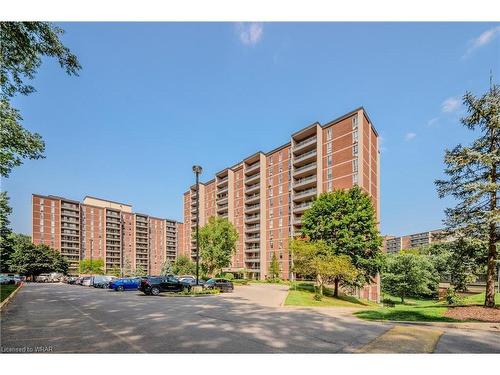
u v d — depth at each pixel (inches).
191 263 2997.0
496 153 607.5
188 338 330.6
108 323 416.8
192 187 3954.2
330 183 1999.3
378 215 2085.4
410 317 510.3
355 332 365.4
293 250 1130.0
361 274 1230.3
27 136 579.2
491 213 564.1
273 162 2620.6
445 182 660.1
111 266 4527.6
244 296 912.9
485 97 617.9
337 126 2000.5
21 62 493.0
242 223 2888.8
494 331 386.9
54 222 3993.6
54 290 1195.3
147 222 5177.2
